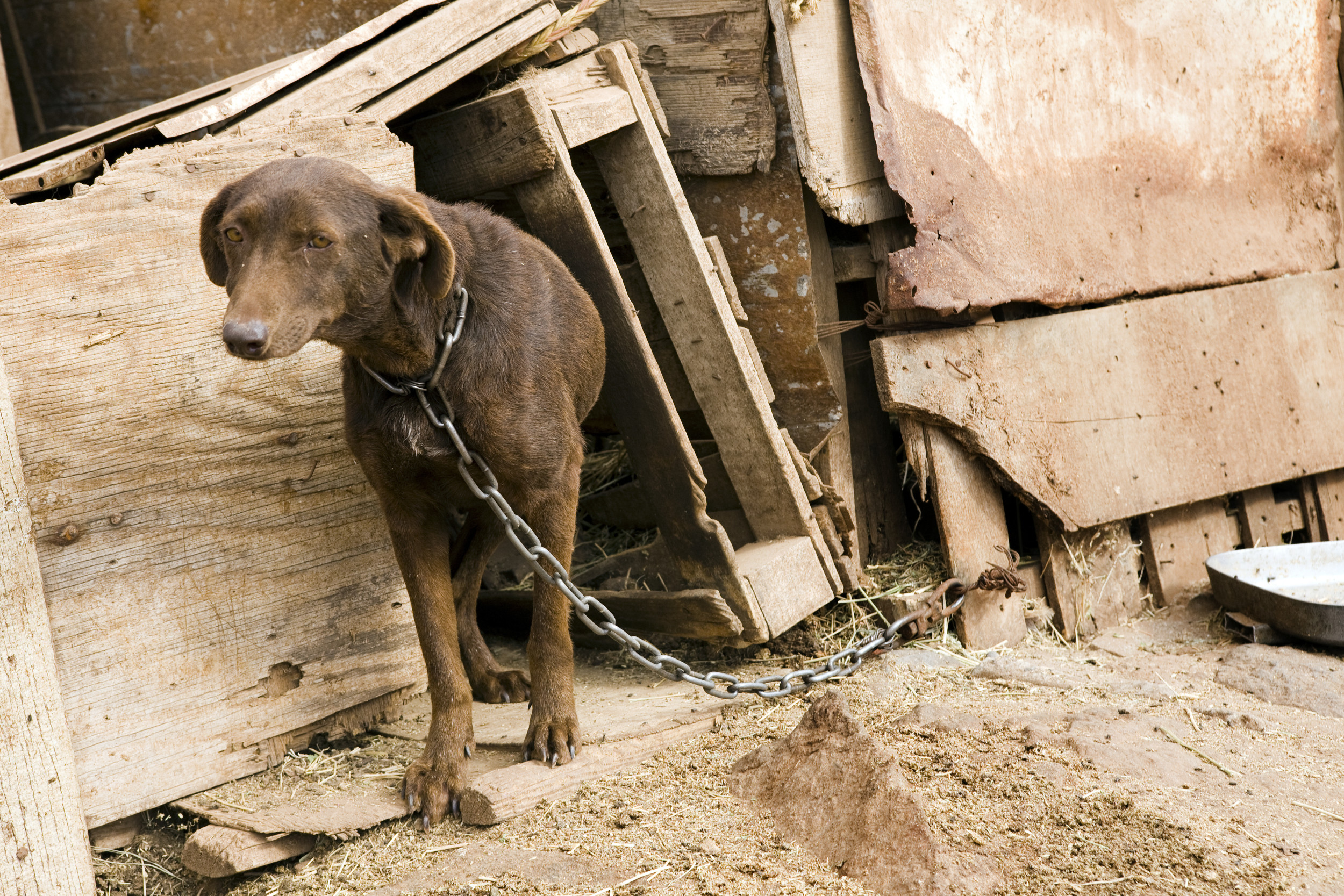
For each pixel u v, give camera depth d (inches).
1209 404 114.0
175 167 89.2
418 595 90.6
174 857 89.0
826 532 107.3
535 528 91.4
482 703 100.3
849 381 112.0
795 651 106.7
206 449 90.8
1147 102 113.2
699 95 106.2
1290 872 82.3
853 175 105.1
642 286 109.2
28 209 85.8
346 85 94.7
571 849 85.0
